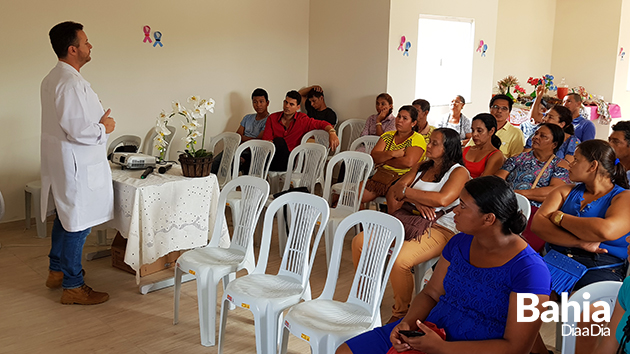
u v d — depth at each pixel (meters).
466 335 1.67
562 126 3.67
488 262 1.66
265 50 5.93
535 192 3.01
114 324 2.78
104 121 2.87
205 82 5.50
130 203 3.02
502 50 7.77
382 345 1.83
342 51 5.90
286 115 5.08
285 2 6.00
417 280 2.81
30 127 4.47
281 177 4.91
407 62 5.61
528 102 6.91
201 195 3.27
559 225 2.33
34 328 2.71
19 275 3.38
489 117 3.38
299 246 2.50
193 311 2.95
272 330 2.22
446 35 6.14
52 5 4.42
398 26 5.44
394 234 2.15
